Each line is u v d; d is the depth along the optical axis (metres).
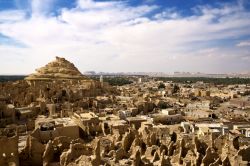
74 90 155.75
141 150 61.81
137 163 51.12
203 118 115.19
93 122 90.94
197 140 63.78
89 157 47.19
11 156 51.31
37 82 179.25
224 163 54.09
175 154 60.78
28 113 110.44
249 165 53.22
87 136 84.56
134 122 101.12
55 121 91.88
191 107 154.88
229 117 120.12
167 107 153.75
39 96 140.38
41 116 108.00
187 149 62.59
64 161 50.06
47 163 53.16
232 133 84.94
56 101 138.88
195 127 92.12
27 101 132.75
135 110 125.62
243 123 104.75
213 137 67.69
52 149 55.50
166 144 66.44
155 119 110.12
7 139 51.19
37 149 56.09
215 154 56.50
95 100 143.00
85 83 191.00
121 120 99.25
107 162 50.56
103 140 68.38
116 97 172.12
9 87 161.50
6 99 128.50
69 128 78.56
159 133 76.12
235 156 53.50
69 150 52.19
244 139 73.12
